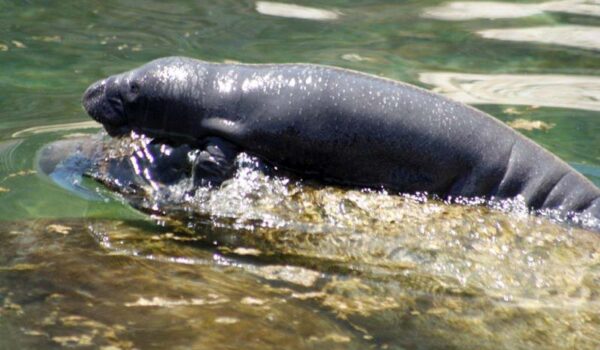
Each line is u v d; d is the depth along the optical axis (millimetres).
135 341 16969
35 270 19828
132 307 18266
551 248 20859
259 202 22750
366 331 18047
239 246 21484
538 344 18031
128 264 20312
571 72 36281
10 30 39125
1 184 25141
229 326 17688
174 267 20312
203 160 23516
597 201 22453
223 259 20875
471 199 22609
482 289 19688
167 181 24234
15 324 17484
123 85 25078
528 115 31781
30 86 33156
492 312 18922
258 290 19391
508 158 22672
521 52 38312
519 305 19172
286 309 18562
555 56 37969
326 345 17328
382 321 18453
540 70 36469
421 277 20094
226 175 23500
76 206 23828
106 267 20094
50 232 22078
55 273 19719
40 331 17250
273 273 20266
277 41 38594
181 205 23250
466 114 22984
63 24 40125
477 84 34750
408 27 41219
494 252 20734
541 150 23062
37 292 18812
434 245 20984
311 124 22922
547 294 19516
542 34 40469
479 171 22594
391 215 21984
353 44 38656
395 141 22672
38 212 23516
